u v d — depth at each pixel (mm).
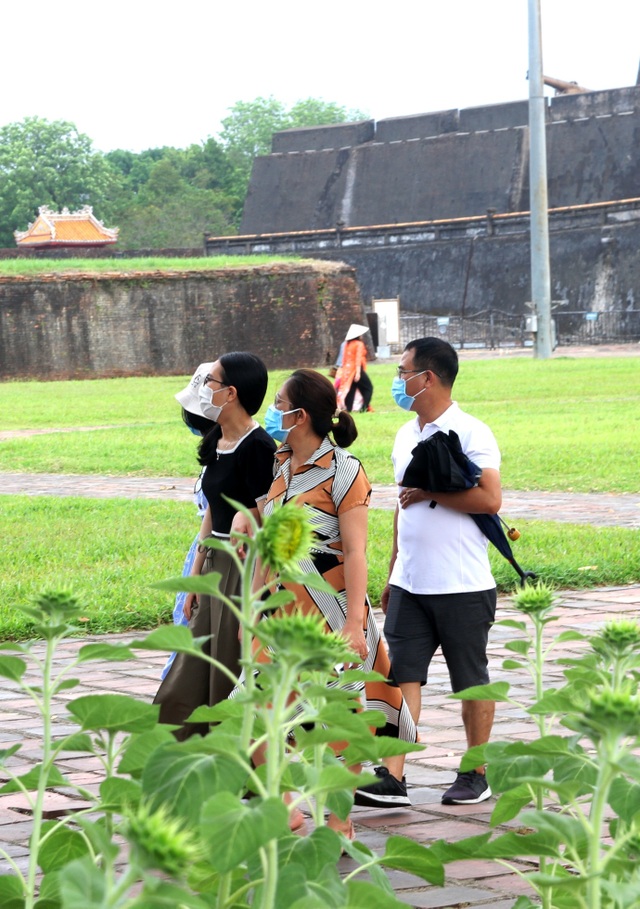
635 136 82625
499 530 6074
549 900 2758
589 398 32094
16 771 6211
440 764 6477
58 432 27797
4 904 2646
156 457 22375
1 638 9203
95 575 11305
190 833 1641
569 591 11164
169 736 2643
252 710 2377
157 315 59875
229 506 5723
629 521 14906
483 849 2715
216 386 5664
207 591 2273
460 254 82812
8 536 13719
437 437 5883
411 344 6090
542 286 49875
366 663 5539
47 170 120375
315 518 5312
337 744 4941
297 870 2340
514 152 86062
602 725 2148
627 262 77562
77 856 2791
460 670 6051
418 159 89625
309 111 152250
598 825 2270
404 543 6105
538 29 46375
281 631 2074
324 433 5406
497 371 42438
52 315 57750
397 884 4816
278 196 95000
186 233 124500
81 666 8609
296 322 62781
